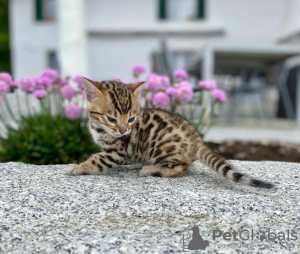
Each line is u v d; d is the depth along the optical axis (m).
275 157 1.07
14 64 2.73
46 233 0.45
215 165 0.59
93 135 0.64
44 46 2.69
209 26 2.60
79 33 1.68
